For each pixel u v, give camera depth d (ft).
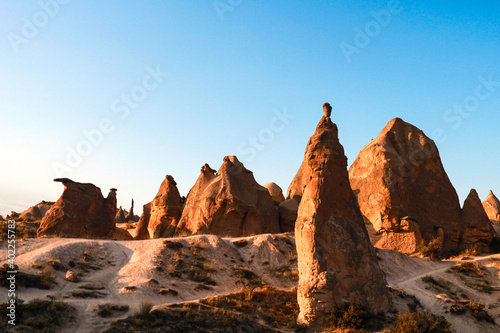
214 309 93.04
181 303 93.81
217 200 159.33
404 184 171.94
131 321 82.28
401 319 92.68
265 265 125.90
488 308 116.47
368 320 94.43
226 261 122.31
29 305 81.41
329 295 94.27
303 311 96.07
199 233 157.07
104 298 93.09
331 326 93.04
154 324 82.58
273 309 103.04
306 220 100.48
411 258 146.72
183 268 113.39
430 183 176.35
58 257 106.42
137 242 125.70
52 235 139.13
